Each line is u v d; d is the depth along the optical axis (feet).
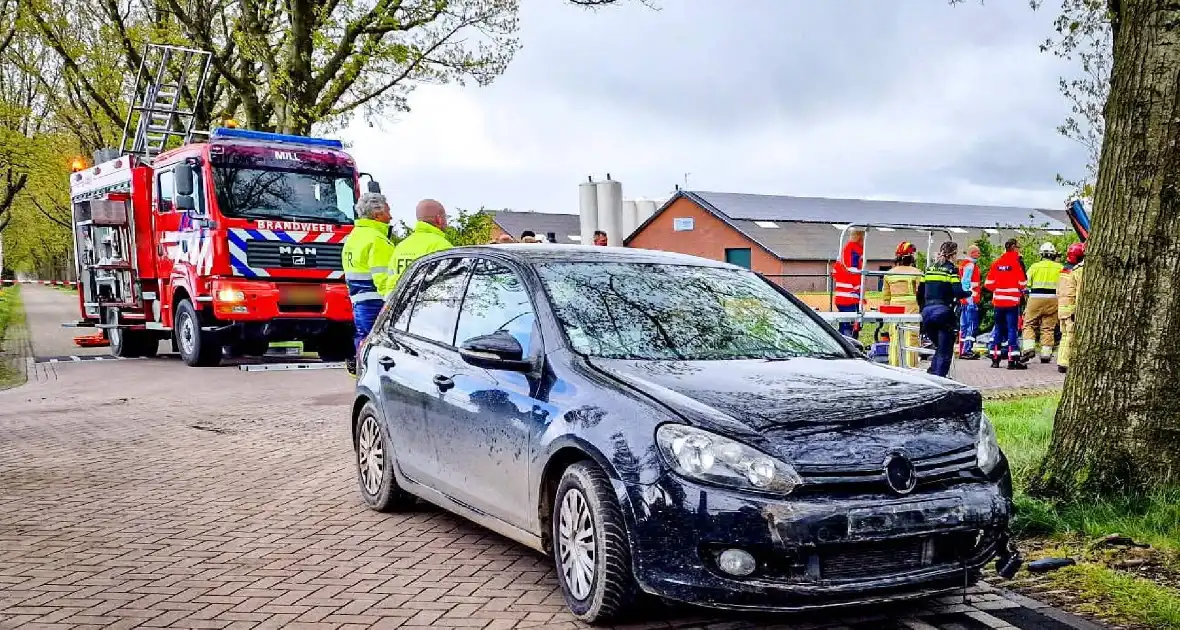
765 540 12.44
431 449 18.52
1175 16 17.46
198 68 82.94
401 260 31.78
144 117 61.67
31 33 88.94
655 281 17.89
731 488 12.67
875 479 12.89
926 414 13.93
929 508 12.94
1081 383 18.92
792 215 168.76
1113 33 18.85
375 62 69.82
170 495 23.06
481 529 19.75
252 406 37.70
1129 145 18.15
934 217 189.88
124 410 36.96
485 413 16.51
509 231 203.51
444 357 18.47
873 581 12.79
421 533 19.44
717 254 160.04
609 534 13.48
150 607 15.24
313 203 50.72
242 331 49.39
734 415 13.29
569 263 17.80
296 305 49.90
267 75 69.51
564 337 15.69
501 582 16.25
